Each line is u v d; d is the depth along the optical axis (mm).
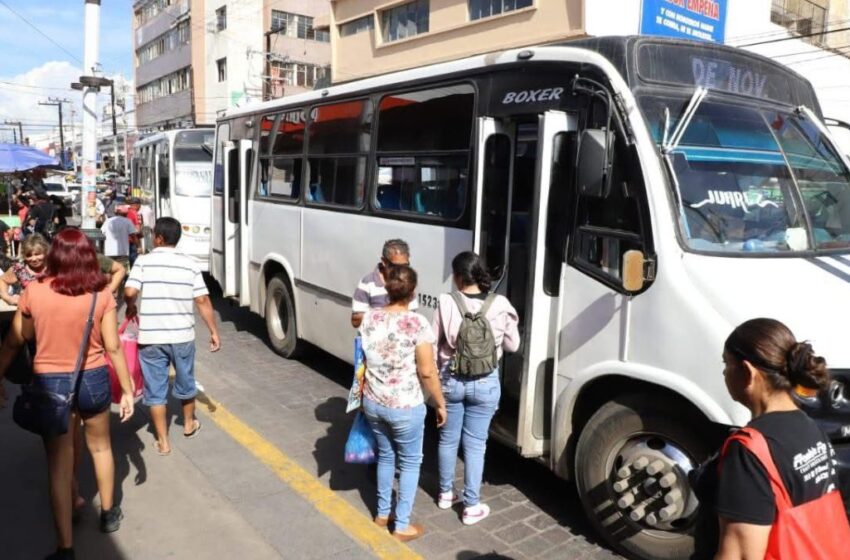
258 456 5047
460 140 5016
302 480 4680
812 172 4309
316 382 7066
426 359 3816
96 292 3594
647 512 3697
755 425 2025
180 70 49812
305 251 7207
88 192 12430
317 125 7020
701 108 4000
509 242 4680
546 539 4082
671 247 3580
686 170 3787
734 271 3539
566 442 4145
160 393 4992
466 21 19578
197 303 5293
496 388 4078
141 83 58125
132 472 4691
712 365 3342
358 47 24047
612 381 4027
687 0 17344
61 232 3566
